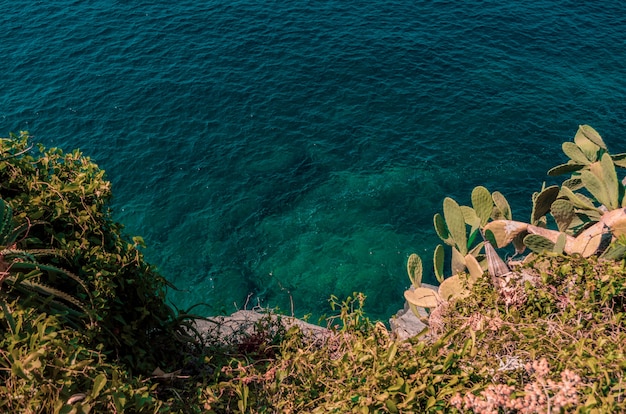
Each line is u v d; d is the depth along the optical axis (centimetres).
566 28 3969
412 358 496
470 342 495
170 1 4216
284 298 2391
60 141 3055
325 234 2656
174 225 2684
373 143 3119
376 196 2838
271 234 2656
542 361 432
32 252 576
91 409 473
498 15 4094
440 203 2814
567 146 756
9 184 677
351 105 3359
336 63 3656
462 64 3662
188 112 3275
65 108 3247
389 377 486
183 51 3731
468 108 3322
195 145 3077
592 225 701
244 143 3105
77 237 639
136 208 2750
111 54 3669
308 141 3133
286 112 3306
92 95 3344
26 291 545
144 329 670
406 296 732
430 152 3059
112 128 3142
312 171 2972
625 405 400
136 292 664
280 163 3005
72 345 508
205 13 4091
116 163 2958
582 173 712
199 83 3472
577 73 3581
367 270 2502
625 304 557
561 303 556
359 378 518
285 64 3647
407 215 2750
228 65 3625
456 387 457
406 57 3712
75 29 3875
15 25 3900
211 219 2711
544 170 2961
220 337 777
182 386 634
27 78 3444
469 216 743
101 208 673
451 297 673
